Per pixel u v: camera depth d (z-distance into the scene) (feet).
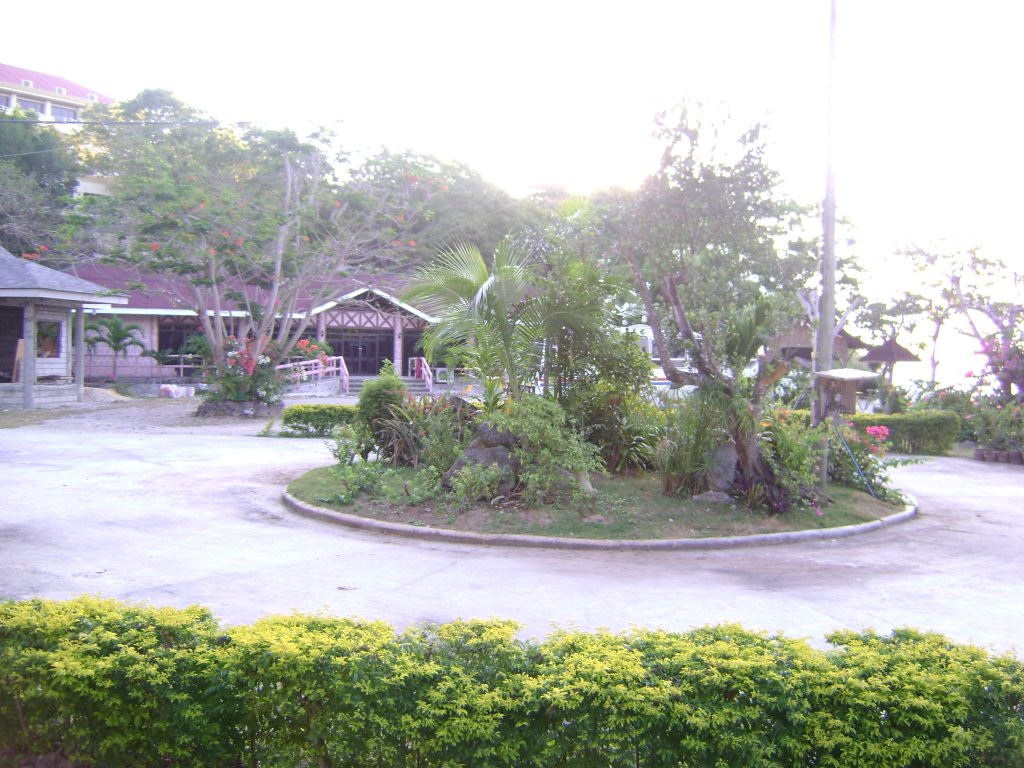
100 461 54.65
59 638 14.79
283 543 35.04
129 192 89.04
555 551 35.65
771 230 41.14
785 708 12.85
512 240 47.67
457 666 13.78
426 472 42.83
